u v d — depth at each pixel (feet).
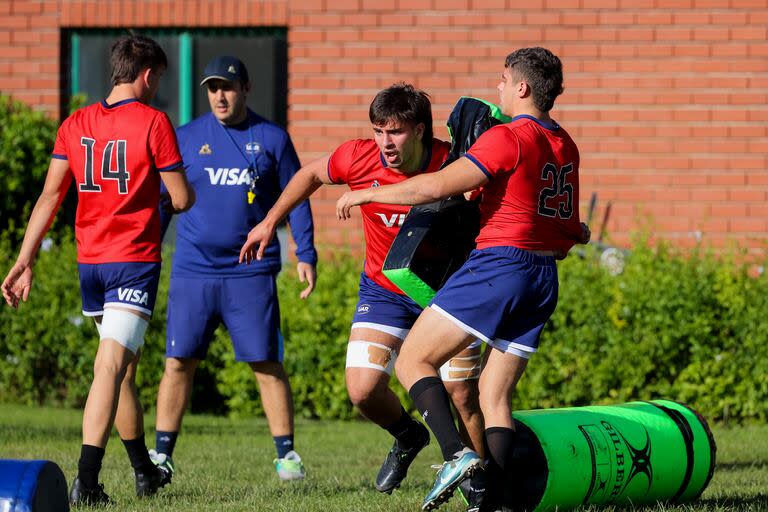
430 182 55.31
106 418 65.98
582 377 119.34
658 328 119.03
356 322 67.62
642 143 136.67
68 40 144.66
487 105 61.98
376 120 62.13
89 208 67.97
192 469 86.02
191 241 82.69
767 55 135.23
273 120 143.33
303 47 140.15
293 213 85.40
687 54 136.15
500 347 58.85
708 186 136.05
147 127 67.36
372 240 66.85
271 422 82.89
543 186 56.90
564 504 62.80
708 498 71.05
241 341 82.53
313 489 74.08
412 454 69.67
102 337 67.36
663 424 68.80
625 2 136.56
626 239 136.67
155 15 142.00
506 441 58.13
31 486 51.44
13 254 133.49
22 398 133.49
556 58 58.29
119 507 65.10
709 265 121.90
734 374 118.42
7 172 135.95
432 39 138.51
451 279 57.67
